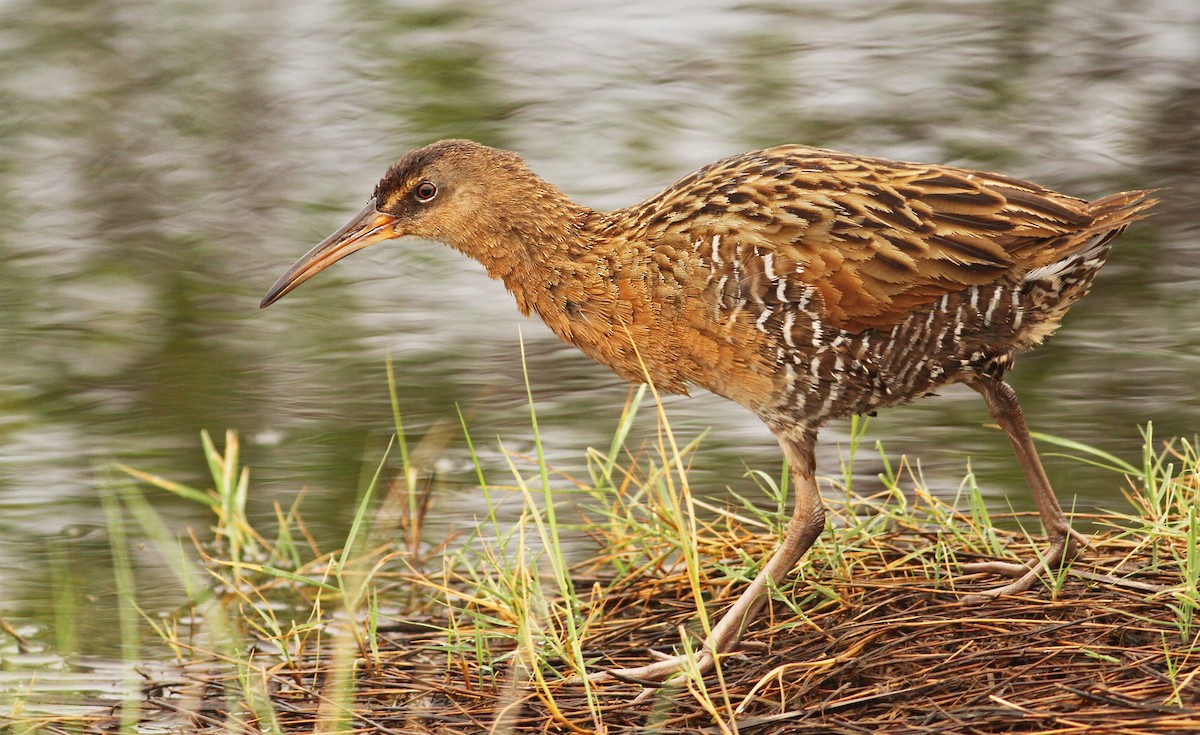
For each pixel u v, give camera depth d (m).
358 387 13.20
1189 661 7.79
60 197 17.09
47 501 11.59
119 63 19.94
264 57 20.12
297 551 10.92
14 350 13.93
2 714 8.93
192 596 10.00
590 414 12.64
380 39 20.73
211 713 8.88
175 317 14.55
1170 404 12.16
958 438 12.03
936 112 18.05
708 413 12.66
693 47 20.34
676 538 9.85
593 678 8.58
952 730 7.42
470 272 15.51
